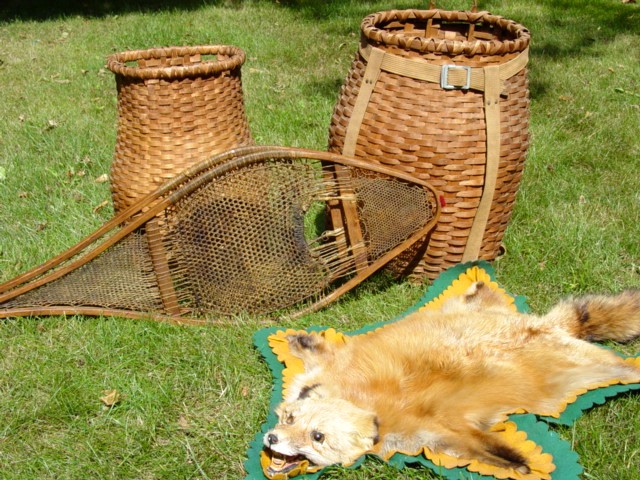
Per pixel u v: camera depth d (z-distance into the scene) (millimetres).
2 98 2846
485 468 1367
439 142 1689
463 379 1470
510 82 1693
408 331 1563
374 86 1717
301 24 3812
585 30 3641
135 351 1659
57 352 1656
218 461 1452
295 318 1759
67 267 1666
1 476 1429
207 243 1665
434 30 1968
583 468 1391
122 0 4426
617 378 1533
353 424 1395
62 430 1517
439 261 1825
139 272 1696
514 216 2092
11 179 2242
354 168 1723
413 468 1399
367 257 1780
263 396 1564
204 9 4125
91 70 3189
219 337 1692
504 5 4109
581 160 2391
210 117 1772
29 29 3854
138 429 1503
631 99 2779
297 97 2840
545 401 1497
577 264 1910
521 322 1583
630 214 2088
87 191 2215
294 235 1695
